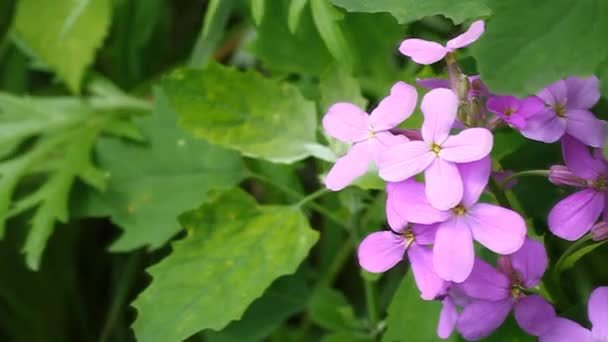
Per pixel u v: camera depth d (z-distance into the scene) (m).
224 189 0.31
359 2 0.28
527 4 0.25
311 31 0.33
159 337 0.30
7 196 0.36
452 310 0.26
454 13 0.27
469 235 0.25
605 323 0.26
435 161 0.25
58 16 0.39
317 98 0.34
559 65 0.25
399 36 0.33
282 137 0.32
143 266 0.38
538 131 0.26
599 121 0.26
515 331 0.28
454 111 0.25
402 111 0.26
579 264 0.30
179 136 0.35
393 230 0.26
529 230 0.28
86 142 0.36
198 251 0.31
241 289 0.30
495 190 0.27
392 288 0.37
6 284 0.39
